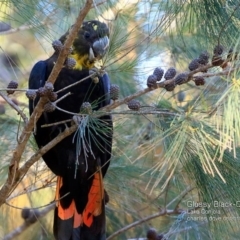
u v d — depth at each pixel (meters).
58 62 3.73
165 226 5.41
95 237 4.80
